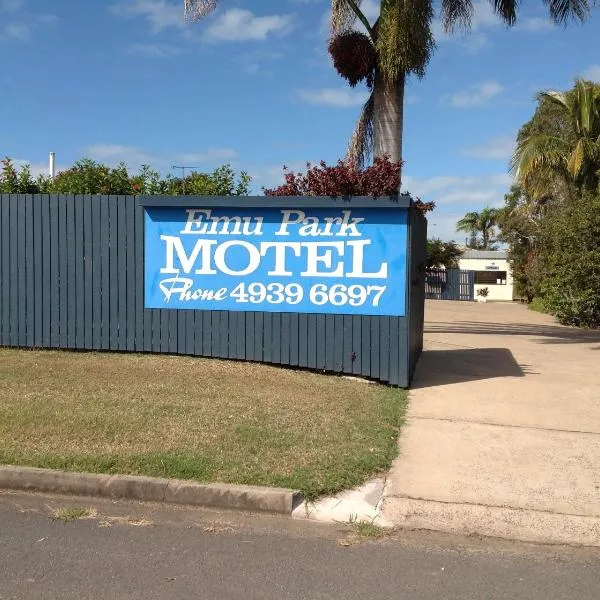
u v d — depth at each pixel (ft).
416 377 33.35
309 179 32.27
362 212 30.40
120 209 33.12
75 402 23.97
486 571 13.75
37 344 34.17
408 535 15.46
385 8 44.62
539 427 23.93
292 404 25.17
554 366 38.17
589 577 13.56
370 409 25.34
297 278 31.24
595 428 23.86
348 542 14.99
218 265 32.12
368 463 19.07
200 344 32.48
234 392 26.45
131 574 13.30
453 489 17.60
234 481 17.26
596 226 69.77
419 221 36.04
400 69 44.93
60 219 33.76
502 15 50.52
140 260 33.01
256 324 31.81
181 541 14.90
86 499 17.17
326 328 30.94
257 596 12.53
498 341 52.29
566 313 73.61
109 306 33.42
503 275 188.44
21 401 23.90
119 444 19.66
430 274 174.29
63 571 13.38
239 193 41.73
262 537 15.20
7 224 34.27
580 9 49.39
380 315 30.32
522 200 135.54
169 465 18.07
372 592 12.78
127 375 28.60
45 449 19.07
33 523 15.71
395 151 46.57
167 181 41.70
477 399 28.37
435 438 22.33
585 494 17.38
